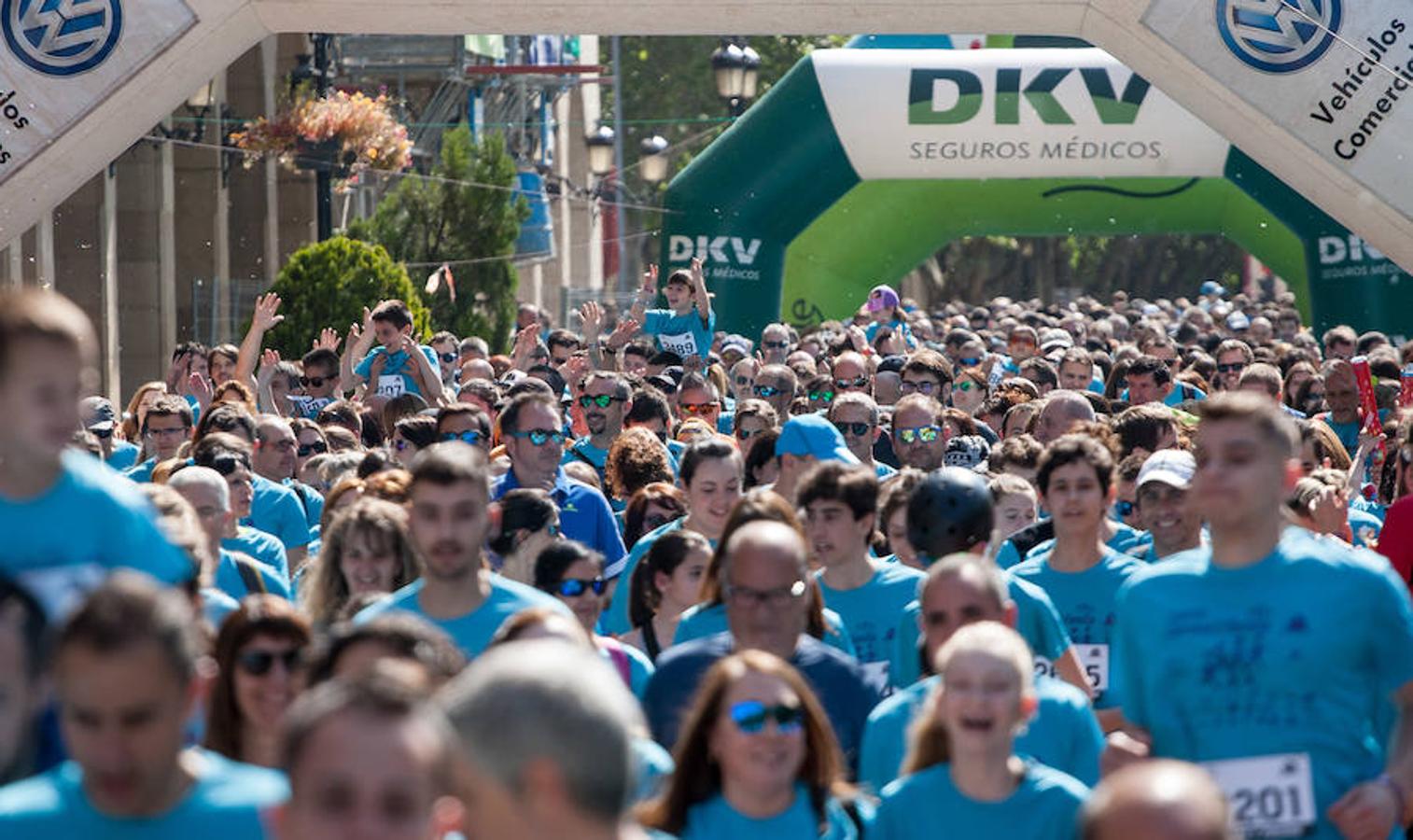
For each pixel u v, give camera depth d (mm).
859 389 28828
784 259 52969
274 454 22297
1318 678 10938
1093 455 15219
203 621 12266
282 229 66062
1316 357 39656
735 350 38781
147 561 9953
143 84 31781
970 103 50906
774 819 10375
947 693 10359
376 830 6918
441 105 73188
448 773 6961
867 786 11852
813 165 51656
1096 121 50906
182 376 32031
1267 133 33094
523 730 6562
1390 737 11305
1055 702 12109
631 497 21078
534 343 36875
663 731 12414
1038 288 131000
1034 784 10445
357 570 14531
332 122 50469
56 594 8992
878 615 14914
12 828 8398
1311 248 52281
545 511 15992
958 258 129250
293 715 7156
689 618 14102
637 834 7266
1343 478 17125
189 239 58438
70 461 9852
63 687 8133
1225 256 133125
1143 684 11367
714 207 52000
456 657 9984
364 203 76188
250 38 32312
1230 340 35875
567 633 10711
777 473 21156
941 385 28500
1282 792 10914
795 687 10359
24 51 31516
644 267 120688
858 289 58688
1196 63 32844
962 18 32719
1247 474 10945
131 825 8430
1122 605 11508
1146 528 16625
